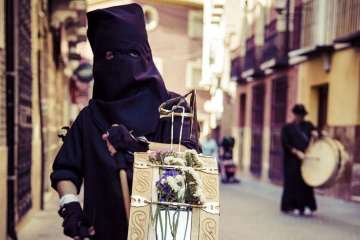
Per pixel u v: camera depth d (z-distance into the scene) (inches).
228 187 573.0
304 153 343.9
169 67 681.0
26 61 275.1
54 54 470.3
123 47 89.0
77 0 404.2
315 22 521.3
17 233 240.2
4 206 215.0
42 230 264.1
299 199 347.6
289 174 352.2
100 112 89.8
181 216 80.0
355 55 440.8
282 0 597.0
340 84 468.4
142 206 80.0
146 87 89.6
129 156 85.3
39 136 340.5
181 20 609.6
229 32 661.3
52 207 352.5
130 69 88.5
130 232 79.0
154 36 676.1
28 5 283.4
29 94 288.7
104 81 90.0
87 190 86.3
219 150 648.4
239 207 384.2
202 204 80.9
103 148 86.5
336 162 309.4
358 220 331.0
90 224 81.7
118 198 83.9
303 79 559.8
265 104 689.0
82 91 829.2
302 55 528.1
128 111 86.7
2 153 209.2
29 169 287.9
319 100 543.2
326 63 491.2
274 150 632.4
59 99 546.3
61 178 86.9
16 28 229.0
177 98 89.3
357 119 432.1
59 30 434.6
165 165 82.3
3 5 215.2
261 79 708.0
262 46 673.0
